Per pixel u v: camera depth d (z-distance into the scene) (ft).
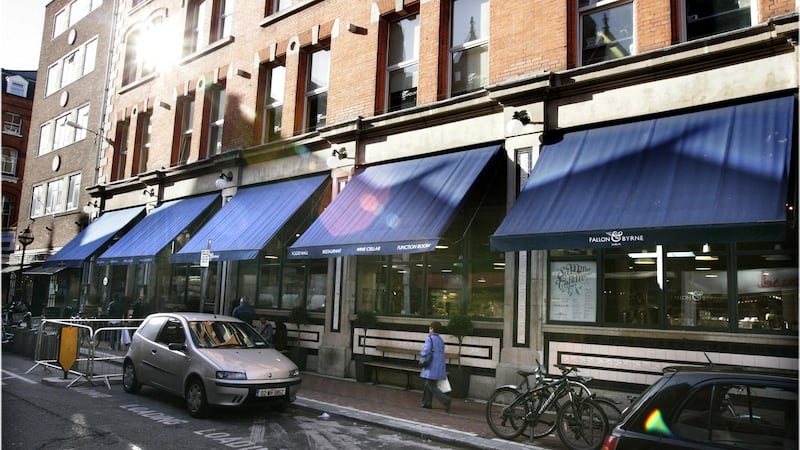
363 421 28.78
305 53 54.03
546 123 34.91
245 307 46.70
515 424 25.93
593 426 23.25
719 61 29.40
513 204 32.89
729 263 28.30
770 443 12.84
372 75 46.06
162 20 73.41
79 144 87.56
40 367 44.50
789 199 24.48
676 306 29.55
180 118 68.08
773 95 28.09
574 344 31.83
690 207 25.40
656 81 31.37
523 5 37.35
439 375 31.71
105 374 39.22
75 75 93.91
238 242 46.52
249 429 26.58
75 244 74.28
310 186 48.21
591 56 35.09
